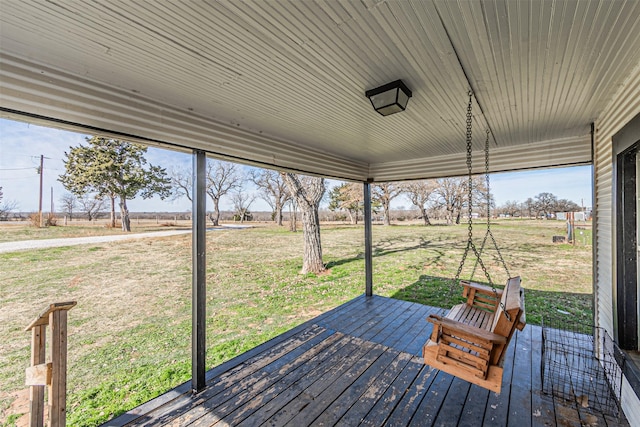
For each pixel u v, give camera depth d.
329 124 2.82
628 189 1.98
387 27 1.26
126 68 1.65
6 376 3.05
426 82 1.86
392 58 1.55
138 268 6.61
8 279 5.14
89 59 1.55
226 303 5.45
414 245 11.70
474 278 6.96
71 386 2.76
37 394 1.44
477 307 2.86
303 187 8.16
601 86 1.93
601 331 2.59
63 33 1.29
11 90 1.48
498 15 1.17
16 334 3.84
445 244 11.54
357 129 3.00
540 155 3.57
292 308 5.17
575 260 8.23
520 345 3.07
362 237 13.76
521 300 1.98
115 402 2.47
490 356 1.81
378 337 3.34
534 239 11.06
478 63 1.61
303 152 3.68
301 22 1.21
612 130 2.19
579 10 1.13
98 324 4.41
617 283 2.04
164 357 3.39
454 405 2.12
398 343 3.17
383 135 3.24
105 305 5.07
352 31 1.29
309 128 2.95
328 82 1.84
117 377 2.92
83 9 1.10
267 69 1.67
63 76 1.66
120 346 3.70
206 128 2.50
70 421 2.19
